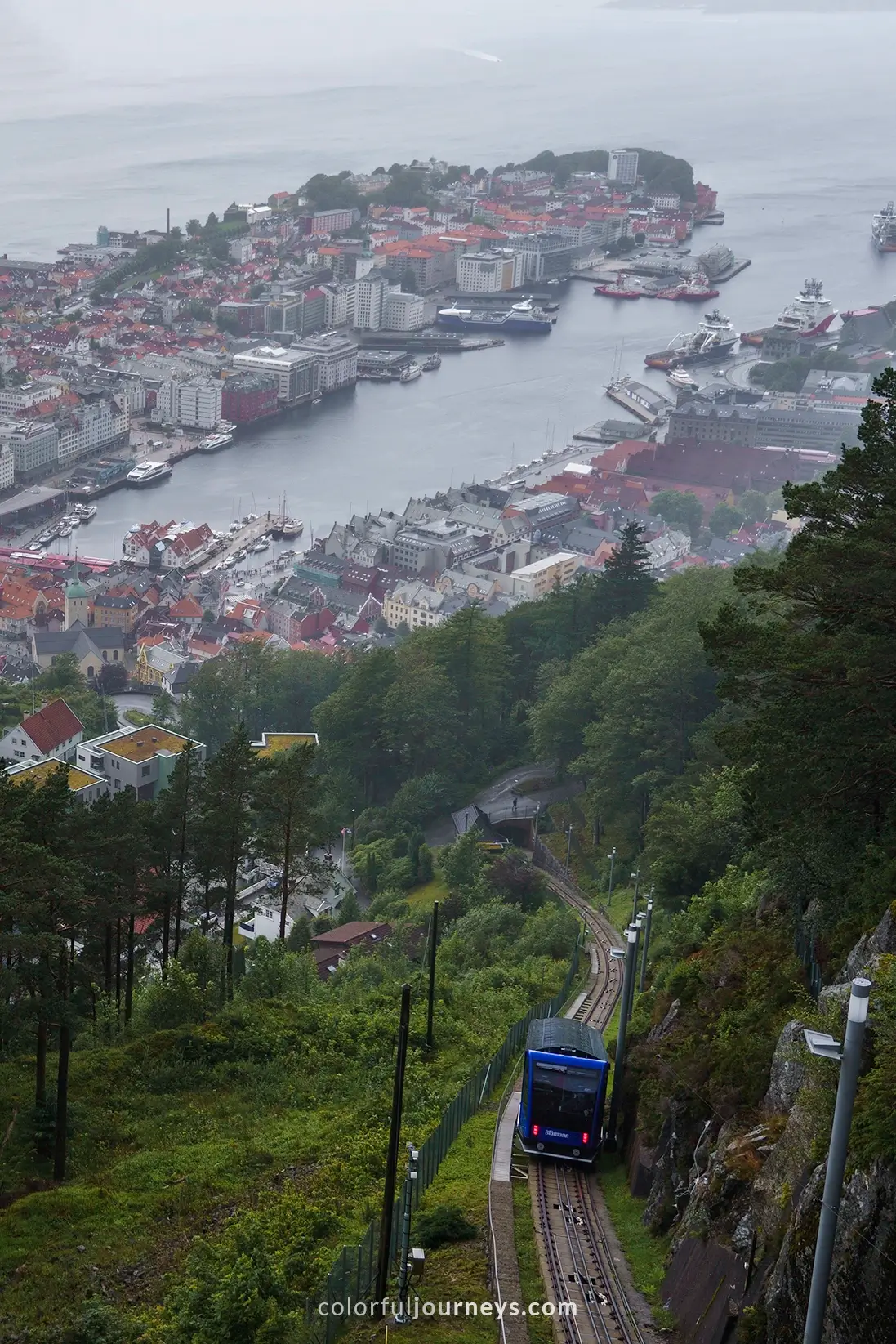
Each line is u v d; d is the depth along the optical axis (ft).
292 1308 185.37
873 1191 133.18
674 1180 194.59
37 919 249.34
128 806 301.63
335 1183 234.99
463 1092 246.68
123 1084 280.72
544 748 595.06
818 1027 159.53
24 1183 243.60
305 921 479.00
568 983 362.33
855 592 201.57
